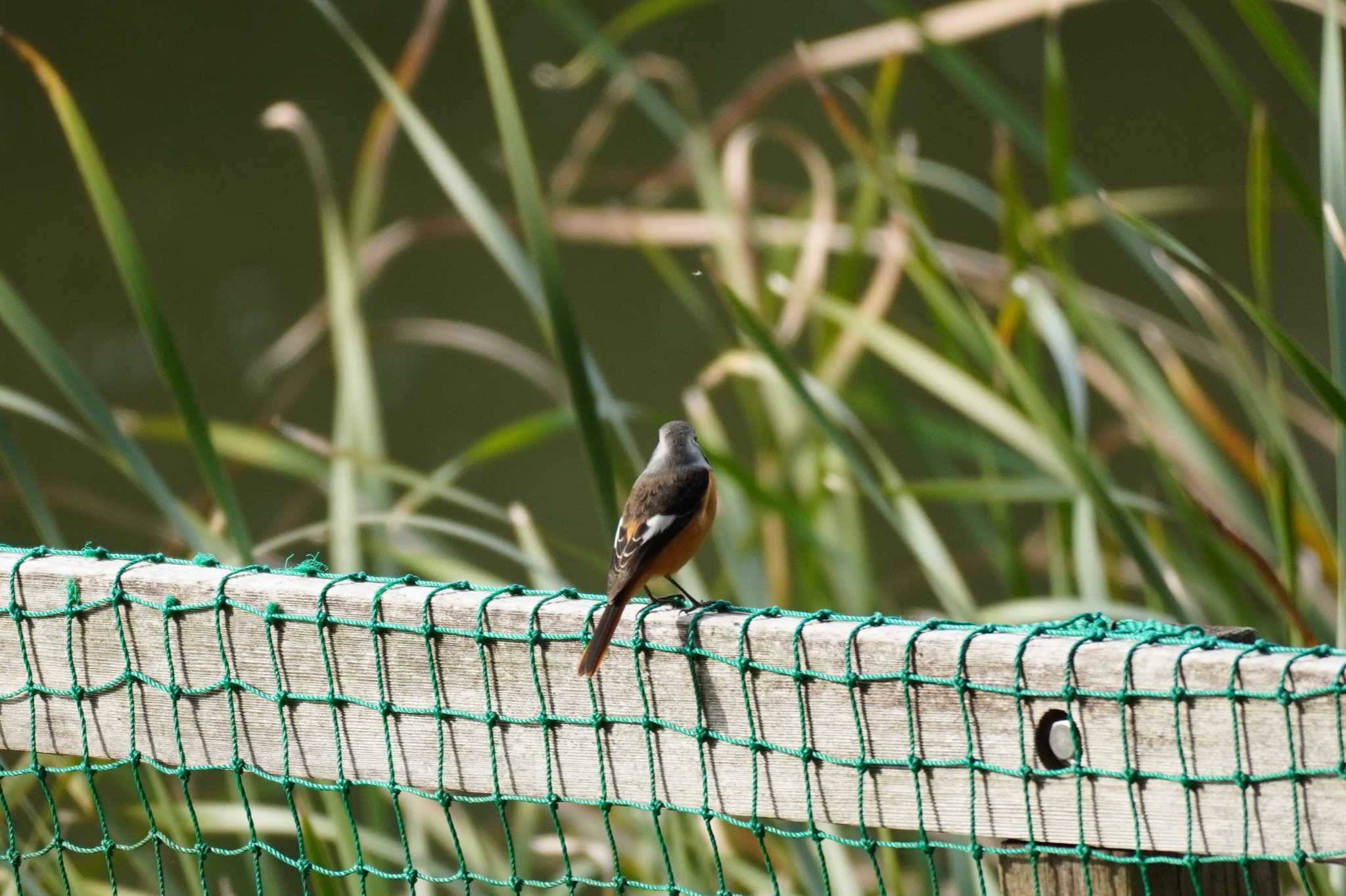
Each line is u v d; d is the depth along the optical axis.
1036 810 5.04
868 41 12.62
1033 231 10.80
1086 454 8.78
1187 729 4.76
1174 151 31.12
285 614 6.31
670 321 28.14
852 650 5.32
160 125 31.77
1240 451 10.61
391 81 9.98
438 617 6.04
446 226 13.74
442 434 25.94
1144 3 32.50
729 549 10.59
